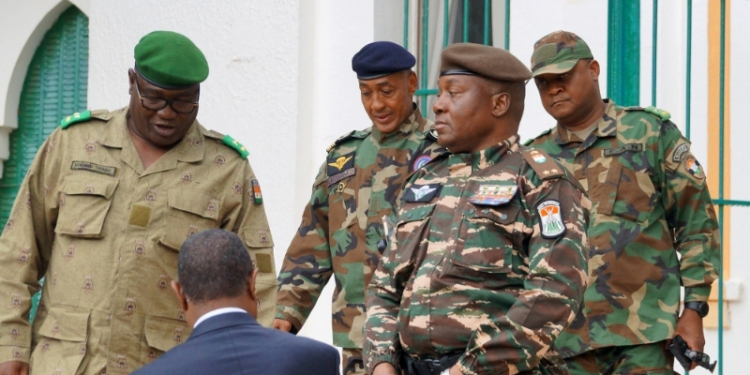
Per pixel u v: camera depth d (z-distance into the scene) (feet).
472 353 15.78
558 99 22.67
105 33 33.01
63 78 36.14
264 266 21.27
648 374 21.76
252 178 21.62
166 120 20.34
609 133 22.61
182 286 14.49
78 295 20.15
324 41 30.81
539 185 16.74
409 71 22.15
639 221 22.08
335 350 14.44
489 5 30.76
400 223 17.62
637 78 30.07
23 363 20.08
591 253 22.11
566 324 15.92
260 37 30.73
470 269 16.49
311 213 22.81
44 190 20.76
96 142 20.86
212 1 31.48
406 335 16.81
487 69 17.26
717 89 32.48
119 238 20.30
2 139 36.22
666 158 22.22
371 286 18.04
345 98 30.37
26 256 20.44
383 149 22.12
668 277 22.08
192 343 13.99
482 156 17.37
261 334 14.16
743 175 32.55
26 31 35.88
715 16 32.35
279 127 30.32
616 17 30.12
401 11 31.09
